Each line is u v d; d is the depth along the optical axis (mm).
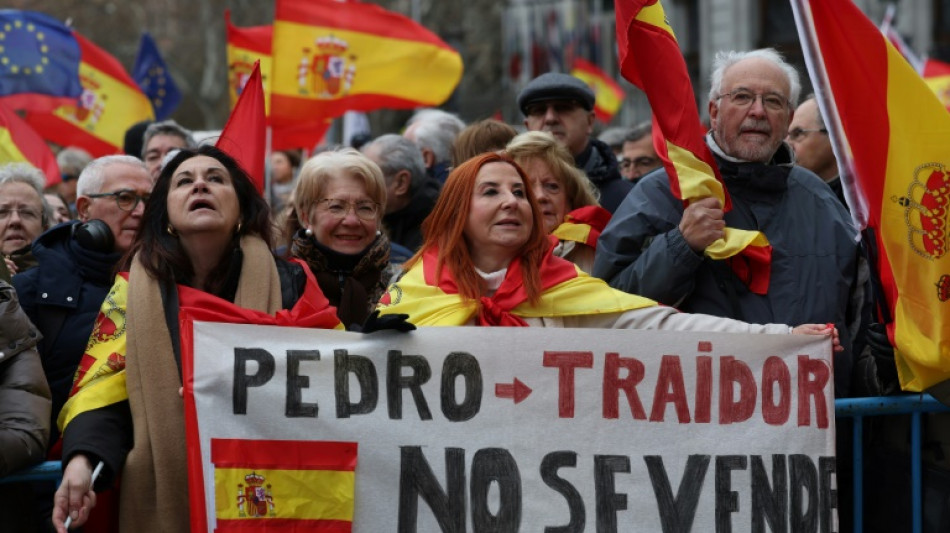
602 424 8094
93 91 18562
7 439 7629
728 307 9141
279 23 15688
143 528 7727
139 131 15984
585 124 12531
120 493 7754
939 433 8828
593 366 8117
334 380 7895
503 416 8023
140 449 7742
